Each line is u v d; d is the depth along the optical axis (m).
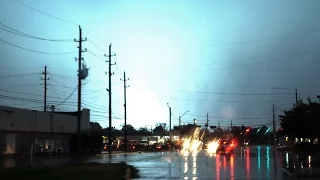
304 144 62.03
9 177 17.97
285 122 63.84
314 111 55.22
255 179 20.33
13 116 45.84
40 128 51.19
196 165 30.61
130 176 21.91
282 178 20.77
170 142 90.81
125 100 71.12
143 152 63.56
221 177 21.38
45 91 72.88
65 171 21.08
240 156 45.25
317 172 24.06
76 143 58.59
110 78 62.62
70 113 66.25
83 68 52.72
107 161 35.66
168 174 23.19
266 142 163.12
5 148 44.25
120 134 130.38
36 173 19.78
